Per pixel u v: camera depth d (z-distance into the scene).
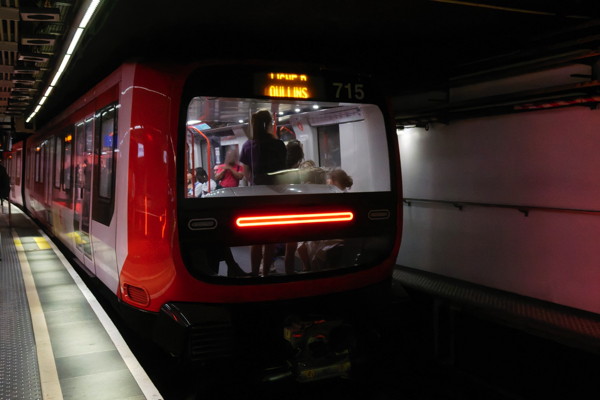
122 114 4.44
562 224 5.48
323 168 4.72
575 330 4.76
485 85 6.26
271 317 4.25
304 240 4.37
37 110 11.53
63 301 5.82
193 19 4.43
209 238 4.05
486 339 5.47
